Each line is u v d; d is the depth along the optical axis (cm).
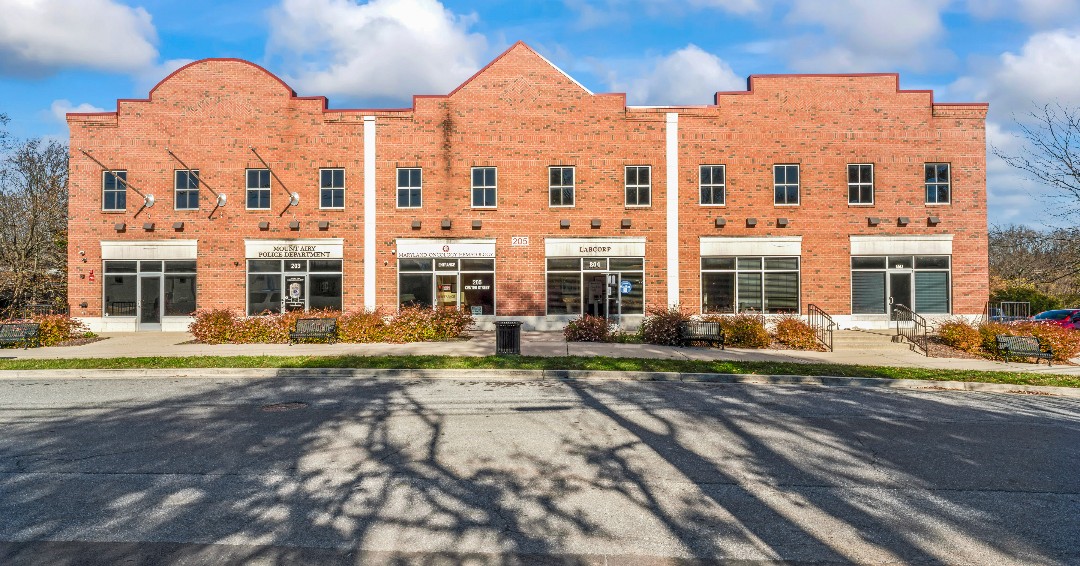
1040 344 1656
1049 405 1098
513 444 790
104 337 2064
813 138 2245
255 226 2267
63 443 788
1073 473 689
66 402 1060
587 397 1119
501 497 598
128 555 467
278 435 830
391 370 1364
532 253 2256
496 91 2270
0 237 2819
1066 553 486
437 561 461
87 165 2286
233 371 1381
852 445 802
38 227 2872
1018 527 537
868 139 2241
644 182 2269
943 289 2233
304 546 485
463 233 2259
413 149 2266
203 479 646
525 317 2248
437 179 2264
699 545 494
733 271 2250
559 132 2267
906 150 2236
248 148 2269
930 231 2228
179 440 804
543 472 677
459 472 673
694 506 580
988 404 1099
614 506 578
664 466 704
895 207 2233
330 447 771
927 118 2236
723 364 1447
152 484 630
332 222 2262
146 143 2277
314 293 2267
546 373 1360
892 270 2233
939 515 563
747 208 2248
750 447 788
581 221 2258
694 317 2020
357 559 463
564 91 2270
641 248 2253
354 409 1001
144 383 1264
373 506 572
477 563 458
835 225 2236
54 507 566
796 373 1345
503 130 2266
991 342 1734
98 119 2278
